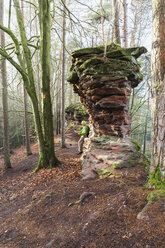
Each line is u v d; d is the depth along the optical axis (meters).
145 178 3.56
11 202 5.08
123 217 2.38
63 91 11.98
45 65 6.96
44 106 7.21
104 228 2.34
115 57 4.80
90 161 5.23
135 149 4.95
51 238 2.70
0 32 9.47
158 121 2.76
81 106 16.52
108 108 5.47
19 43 7.79
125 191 3.12
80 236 2.41
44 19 6.58
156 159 2.84
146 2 9.79
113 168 4.29
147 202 2.48
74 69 5.88
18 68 6.59
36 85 17.86
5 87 9.80
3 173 9.41
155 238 1.82
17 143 25.59
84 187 4.03
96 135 6.44
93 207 3.02
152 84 2.90
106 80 4.76
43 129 7.33
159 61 2.75
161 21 2.70
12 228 3.51
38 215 3.66
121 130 5.45
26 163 10.23
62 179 5.41
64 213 3.29
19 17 7.04
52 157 7.33
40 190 5.09
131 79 5.10
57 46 18.58
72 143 14.33
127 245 1.90
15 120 22.91
